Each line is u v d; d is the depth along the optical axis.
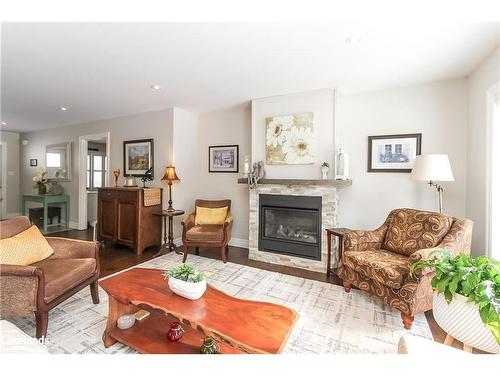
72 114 4.38
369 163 3.15
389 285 1.94
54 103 3.73
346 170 2.99
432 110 2.87
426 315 2.06
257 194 3.49
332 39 1.99
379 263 2.09
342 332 1.83
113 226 3.94
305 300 2.30
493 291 1.18
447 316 1.35
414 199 2.96
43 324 1.66
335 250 3.06
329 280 2.77
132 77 2.77
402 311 1.87
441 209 2.65
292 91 3.22
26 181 6.18
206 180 4.39
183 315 1.36
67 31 1.86
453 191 2.78
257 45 2.08
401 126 3.01
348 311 2.11
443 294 1.37
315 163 3.20
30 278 1.62
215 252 3.79
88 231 5.09
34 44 2.05
